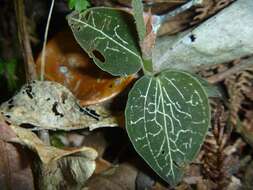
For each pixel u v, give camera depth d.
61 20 0.18
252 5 0.13
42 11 0.19
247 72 0.15
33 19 0.18
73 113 0.13
